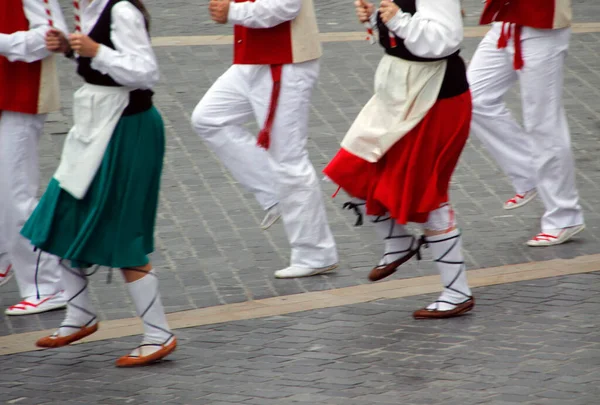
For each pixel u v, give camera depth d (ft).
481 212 49.49
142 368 35.37
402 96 36.55
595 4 82.58
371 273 39.83
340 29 76.84
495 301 40.19
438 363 35.19
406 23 35.19
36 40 37.11
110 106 33.40
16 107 38.42
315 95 64.28
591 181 52.80
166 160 55.57
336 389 33.40
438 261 38.55
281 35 40.68
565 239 45.91
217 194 51.65
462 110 36.86
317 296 41.11
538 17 43.70
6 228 39.68
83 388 33.99
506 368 34.65
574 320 38.37
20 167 39.24
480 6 81.97
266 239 46.80
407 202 36.70
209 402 32.76
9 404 32.94
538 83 44.65
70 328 36.27
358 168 38.45
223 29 77.30
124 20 32.73
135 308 38.70
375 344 36.81
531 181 49.08
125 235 33.88
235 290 41.83
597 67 68.85
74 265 34.22
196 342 37.29
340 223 48.42
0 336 38.34
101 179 33.55
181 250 45.62
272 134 41.63
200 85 65.98
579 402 32.09
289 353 36.27
